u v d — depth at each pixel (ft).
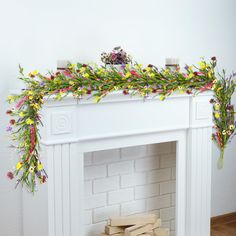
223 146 11.20
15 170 8.96
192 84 10.14
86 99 9.07
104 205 11.00
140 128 9.86
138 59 11.20
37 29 9.93
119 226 10.69
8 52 9.66
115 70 9.96
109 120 9.46
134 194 11.39
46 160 8.86
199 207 10.92
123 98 9.50
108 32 10.76
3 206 9.98
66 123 8.91
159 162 11.66
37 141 8.59
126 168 11.20
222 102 10.96
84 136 9.21
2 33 9.57
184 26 11.82
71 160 9.07
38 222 9.40
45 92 8.57
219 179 13.14
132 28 11.06
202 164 10.84
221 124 11.04
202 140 10.77
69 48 10.32
